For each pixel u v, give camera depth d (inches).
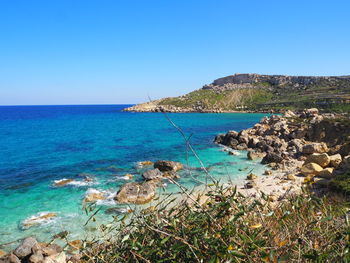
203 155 1294.3
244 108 5521.7
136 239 96.8
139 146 1584.6
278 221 95.2
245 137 1547.7
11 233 509.7
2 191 762.8
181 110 5782.5
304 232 88.9
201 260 79.6
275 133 1649.9
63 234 128.1
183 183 765.3
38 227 529.0
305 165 855.7
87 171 989.2
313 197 116.0
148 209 113.2
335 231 91.3
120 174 941.8
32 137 2103.8
